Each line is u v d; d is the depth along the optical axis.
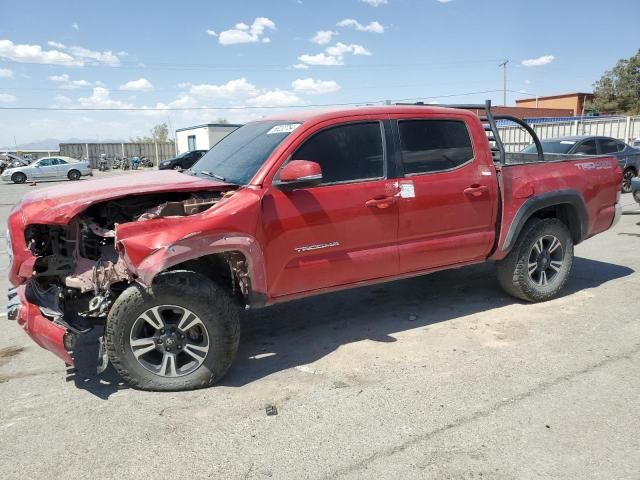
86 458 2.93
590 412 3.23
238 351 4.39
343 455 2.89
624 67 50.59
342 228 4.05
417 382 3.70
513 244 4.95
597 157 5.64
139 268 3.31
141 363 3.62
